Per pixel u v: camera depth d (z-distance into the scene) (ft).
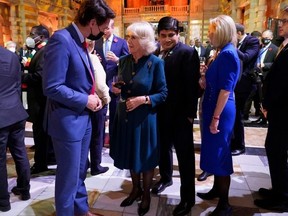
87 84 5.18
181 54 6.34
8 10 32.86
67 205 5.38
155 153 6.44
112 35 10.28
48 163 9.89
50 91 4.66
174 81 6.48
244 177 8.87
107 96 6.28
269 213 6.89
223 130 6.06
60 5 43.16
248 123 15.46
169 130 6.84
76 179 5.38
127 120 6.30
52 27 43.78
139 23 6.02
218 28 5.76
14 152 7.11
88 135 5.79
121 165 6.47
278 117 6.65
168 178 8.14
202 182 8.59
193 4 54.24
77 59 4.89
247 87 10.35
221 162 6.12
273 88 6.64
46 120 5.37
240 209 7.06
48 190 7.99
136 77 6.22
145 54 6.11
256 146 11.84
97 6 4.71
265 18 24.71
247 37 10.54
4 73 6.49
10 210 6.93
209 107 6.16
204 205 7.23
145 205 6.80
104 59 9.87
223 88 5.73
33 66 8.43
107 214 6.81
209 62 6.84
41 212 6.87
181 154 6.64
